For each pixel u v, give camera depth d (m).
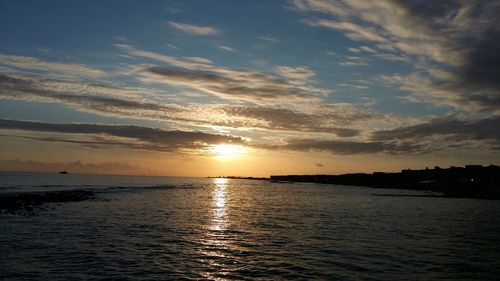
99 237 34.38
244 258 27.06
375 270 24.27
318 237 36.69
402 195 126.81
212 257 27.22
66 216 49.47
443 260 27.28
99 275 22.09
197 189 160.62
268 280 21.86
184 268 24.06
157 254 27.80
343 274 23.27
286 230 41.31
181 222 47.06
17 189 109.75
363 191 162.75
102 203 71.56
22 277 21.44
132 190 128.00
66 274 22.16
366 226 45.62
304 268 24.50
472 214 63.00
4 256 26.27
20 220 44.19
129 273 22.64
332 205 82.00
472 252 30.25
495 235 39.31
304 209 70.69
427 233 40.38
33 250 28.34
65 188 123.44
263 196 118.31
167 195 108.69
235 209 68.75
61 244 30.78
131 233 37.06
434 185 174.38
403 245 32.97
